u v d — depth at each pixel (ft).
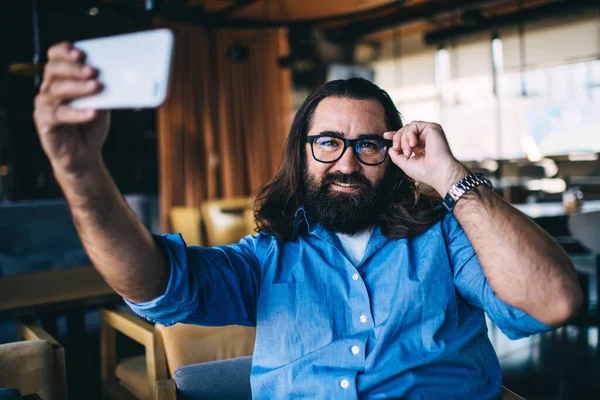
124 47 1.91
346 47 30.76
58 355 5.37
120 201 2.66
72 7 16.15
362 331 3.60
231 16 21.86
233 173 22.27
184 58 20.72
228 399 4.32
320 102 4.07
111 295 6.84
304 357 3.56
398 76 32.76
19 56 15.96
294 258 3.88
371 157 3.91
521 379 8.84
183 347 5.24
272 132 23.32
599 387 8.38
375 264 3.80
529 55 28.25
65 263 12.01
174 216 19.44
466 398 3.53
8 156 16.31
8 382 4.96
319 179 3.91
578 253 13.32
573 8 20.30
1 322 8.98
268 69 23.26
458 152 32.19
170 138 20.30
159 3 13.48
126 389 6.56
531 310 3.04
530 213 12.13
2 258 11.37
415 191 4.00
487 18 22.76
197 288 3.32
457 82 30.91
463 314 3.70
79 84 1.93
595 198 16.79
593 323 11.58
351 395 3.41
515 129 30.45
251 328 5.57
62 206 12.41
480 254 3.16
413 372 3.48
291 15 24.32
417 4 23.98
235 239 18.71
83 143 2.43
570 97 28.14
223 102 21.90
